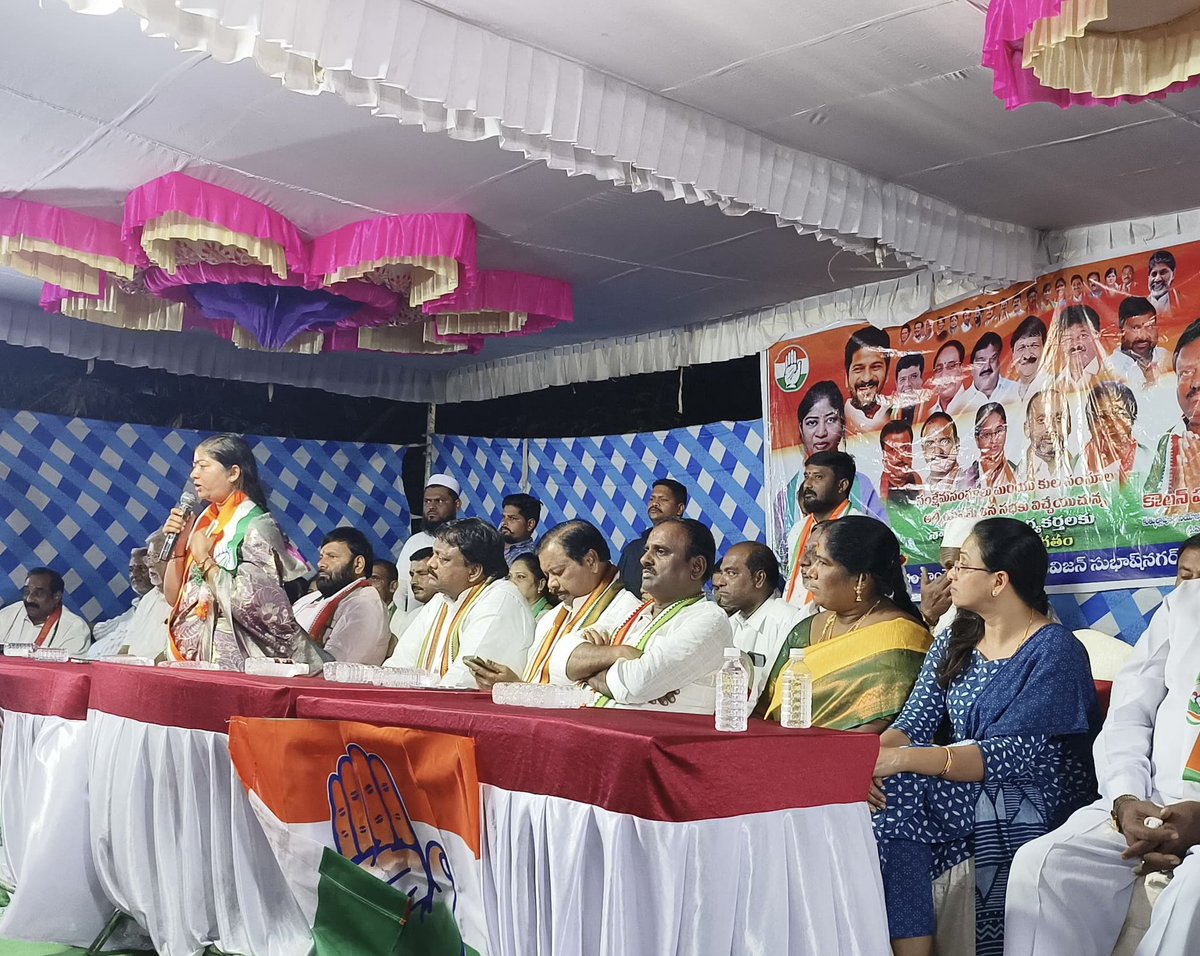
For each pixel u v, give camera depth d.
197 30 2.97
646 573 3.35
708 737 2.10
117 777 3.27
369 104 3.30
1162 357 4.47
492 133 3.46
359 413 7.92
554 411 7.22
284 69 3.16
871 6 3.06
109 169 4.39
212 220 4.47
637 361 6.71
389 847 2.63
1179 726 2.89
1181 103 3.55
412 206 4.68
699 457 6.38
